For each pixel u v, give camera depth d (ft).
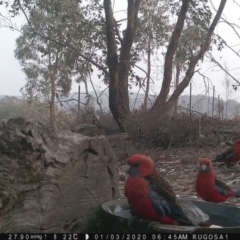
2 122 2.48
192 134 8.79
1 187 2.27
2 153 2.41
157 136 8.83
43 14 12.97
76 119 12.01
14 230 2.27
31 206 2.38
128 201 2.63
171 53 11.39
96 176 2.89
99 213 2.86
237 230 2.35
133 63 11.46
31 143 2.42
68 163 2.62
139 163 2.60
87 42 12.30
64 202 2.58
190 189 5.15
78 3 11.96
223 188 3.93
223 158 6.46
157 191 2.55
